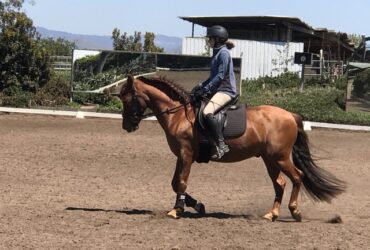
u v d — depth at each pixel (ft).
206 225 25.02
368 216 29.35
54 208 28.35
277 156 26.78
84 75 86.12
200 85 26.68
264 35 133.39
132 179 38.50
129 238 22.29
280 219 28.09
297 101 86.12
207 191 35.35
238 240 22.48
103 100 85.61
